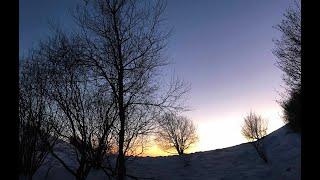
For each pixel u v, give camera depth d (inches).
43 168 881.5
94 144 668.1
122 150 693.3
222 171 1362.0
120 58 731.4
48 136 649.0
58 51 689.6
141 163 1428.4
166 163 1470.2
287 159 1163.9
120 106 693.9
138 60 753.6
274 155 1296.8
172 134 1643.7
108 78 711.1
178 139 1642.5
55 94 652.1
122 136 690.8
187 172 1365.7
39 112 625.3
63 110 655.8
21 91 616.1
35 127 615.2
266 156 1386.6
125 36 754.2
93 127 668.1
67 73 671.8
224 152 1679.4
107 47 738.2
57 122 656.4
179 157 1566.2
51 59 677.3
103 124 668.7
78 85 671.1
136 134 713.0
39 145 645.3
